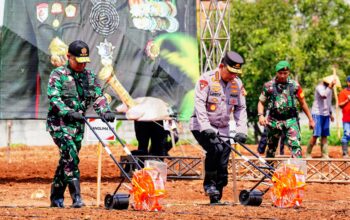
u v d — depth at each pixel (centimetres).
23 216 1727
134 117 2947
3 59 2836
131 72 2947
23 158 4497
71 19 2875
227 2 3123
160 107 2970
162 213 1794
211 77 2050
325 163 2873
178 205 2055
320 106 3653
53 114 1944
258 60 5672
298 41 5894
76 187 1952
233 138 2045
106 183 2819
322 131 3662
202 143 2061
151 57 2964
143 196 1845
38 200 2288
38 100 2853
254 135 5991
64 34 2867
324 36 5825
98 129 2162
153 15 2964
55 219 1680
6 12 2831
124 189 2600
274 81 2650
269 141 2720
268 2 5838
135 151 3061
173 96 2988
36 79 2852
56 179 1970
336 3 5919
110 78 2925
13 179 3005
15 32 2836
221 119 2061
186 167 2942
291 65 5691
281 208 1939
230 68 2027
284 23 5853
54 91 1923
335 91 4350
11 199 2308
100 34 2909
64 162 1942
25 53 2844
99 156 2156
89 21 2895
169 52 2983
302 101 2686
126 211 1831
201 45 3119
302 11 5912
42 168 3594
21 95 2845
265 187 2641
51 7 2856
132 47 2944
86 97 1966
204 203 2180
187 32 2998
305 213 1809
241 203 2047
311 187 2714
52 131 1942
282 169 1964
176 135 3067
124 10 2936
